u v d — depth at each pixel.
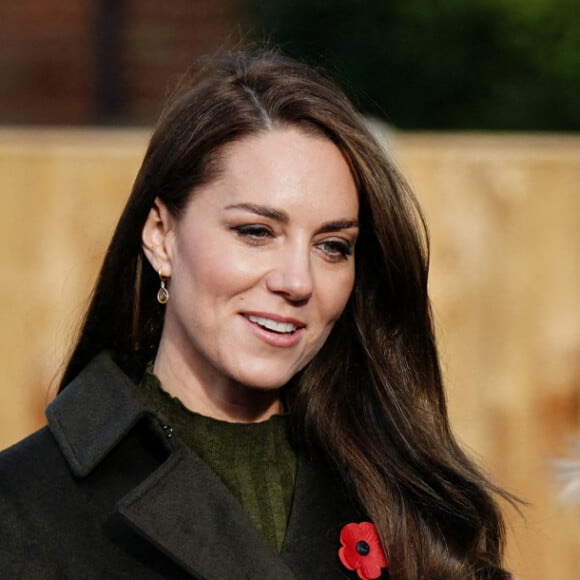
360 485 11.20
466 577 11.30
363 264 11.35
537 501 19.62
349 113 10.45
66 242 19.28
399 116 24.73
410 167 19.70
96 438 10.24
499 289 19.81
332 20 25.17
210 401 10.70
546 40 24.48
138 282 10.84
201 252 10.18
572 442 13.52
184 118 10.35
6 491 9.95
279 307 10.16
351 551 10.84
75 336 11.30
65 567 9.80
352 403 11.55
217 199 10.15
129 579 9.91
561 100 24.42
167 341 10.73
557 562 19.41
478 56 24.61
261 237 10.14
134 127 31.95
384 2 24.92
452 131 24.66
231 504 10.31
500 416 19.80
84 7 32.34
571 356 19.86
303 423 11.29
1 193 19.23
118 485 10.24
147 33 32.31
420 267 11.26
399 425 11.50
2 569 9.68
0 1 32.38
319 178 10.20
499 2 24.45
